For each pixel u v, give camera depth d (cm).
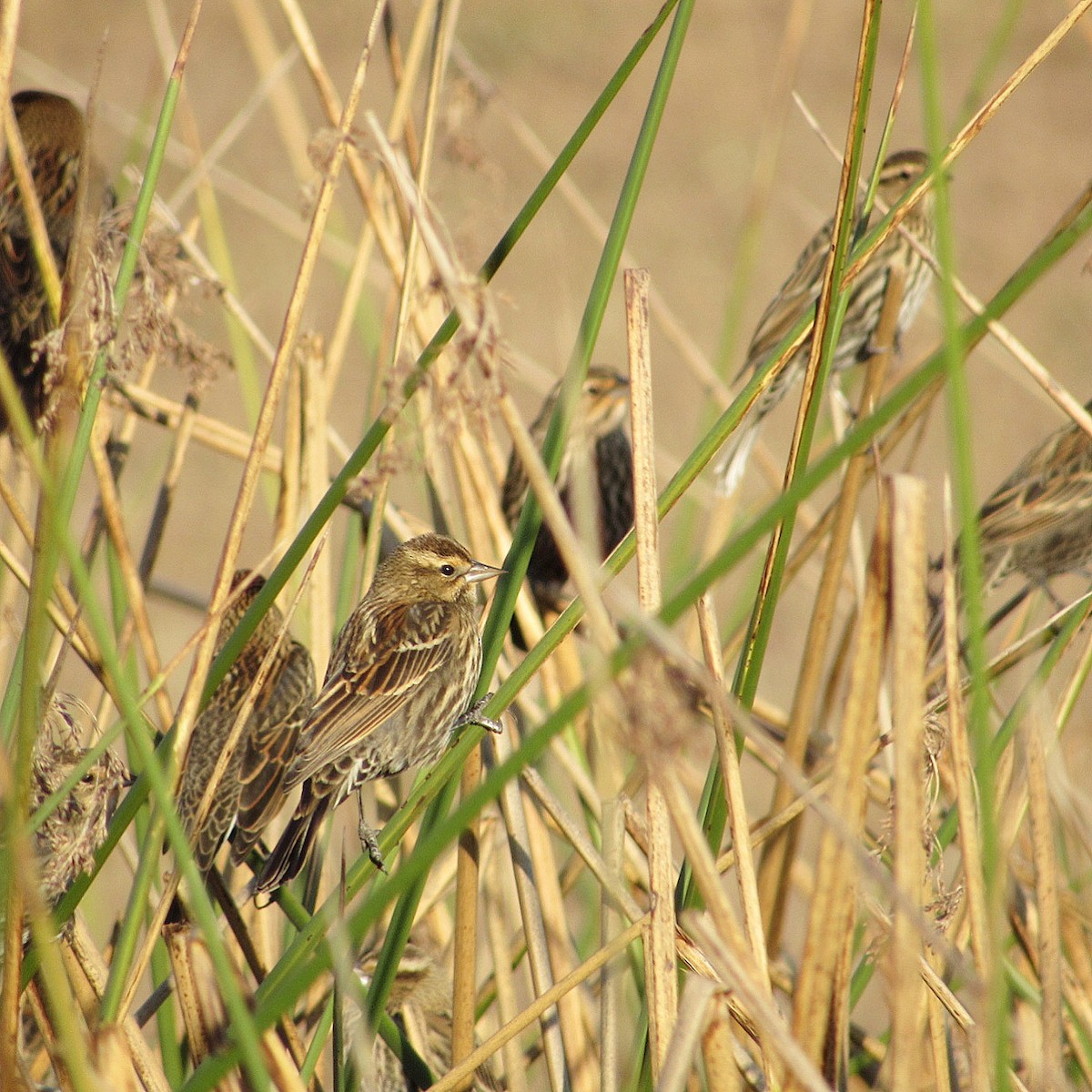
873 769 923
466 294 461
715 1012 533
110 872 1238
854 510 788
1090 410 775
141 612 803
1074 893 765
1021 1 723
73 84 1172
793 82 1180
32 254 839
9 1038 544
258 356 1716
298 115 1151
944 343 486
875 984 1264
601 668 432
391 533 998
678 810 498
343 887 641
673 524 1441
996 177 3012
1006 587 1569
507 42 3512
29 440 515
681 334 1170
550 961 761
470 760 723
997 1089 526
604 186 2980
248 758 821
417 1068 743
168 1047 748
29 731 507
